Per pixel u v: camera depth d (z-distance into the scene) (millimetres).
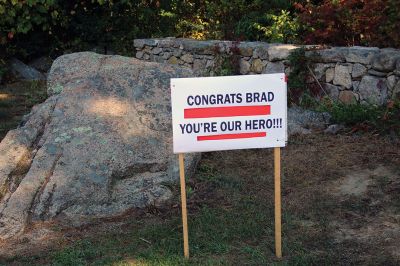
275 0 10000
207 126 3746
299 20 8602
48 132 5367
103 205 4660
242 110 3756
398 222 4312
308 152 5691
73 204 4613
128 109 5645
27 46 11641
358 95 6715
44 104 5863
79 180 4773
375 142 5781
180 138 3738
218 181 5109
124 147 5195
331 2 8008
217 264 3746
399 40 7090
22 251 4062
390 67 6293
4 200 4656
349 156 5516
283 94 3766
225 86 3723
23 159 5152
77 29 11875
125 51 11914
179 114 3719
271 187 5012
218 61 8820
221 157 5742
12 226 4363
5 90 10062
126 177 5020
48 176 4836
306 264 3736
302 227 4301
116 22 12039
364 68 6609
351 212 4512
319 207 4598
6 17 10484
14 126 7543
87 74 6344
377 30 7484
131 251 3965
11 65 11156
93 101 5691
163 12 11992
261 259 3812
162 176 5070
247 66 8375
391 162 5305
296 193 4875
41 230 4348
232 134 3773
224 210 4578
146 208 4664
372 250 3930
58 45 11883
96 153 5066
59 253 3959
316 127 6383
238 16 10805
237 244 4059
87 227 4402
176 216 4508
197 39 10398
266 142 3795
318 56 7148
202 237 4137
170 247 4000
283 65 7656
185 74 6246
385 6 7434
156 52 10461
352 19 7746
